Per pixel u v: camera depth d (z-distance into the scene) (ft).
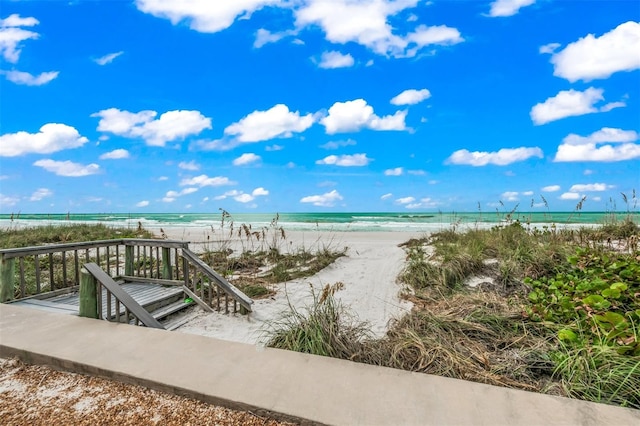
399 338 11.78
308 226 90.38
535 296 15.57
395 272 26.66
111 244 20.67
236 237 54.24
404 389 8.48
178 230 75.00
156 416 7.84
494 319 13.64
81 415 7.91
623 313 12.76
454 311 15.01
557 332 11.82
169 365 9.62
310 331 11.55
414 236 54.13
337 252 35.81
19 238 38.01
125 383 9.19
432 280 20.99
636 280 15.39
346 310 17.90
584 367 9.29
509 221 29.96
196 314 17.80
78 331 12.05
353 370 9.41
